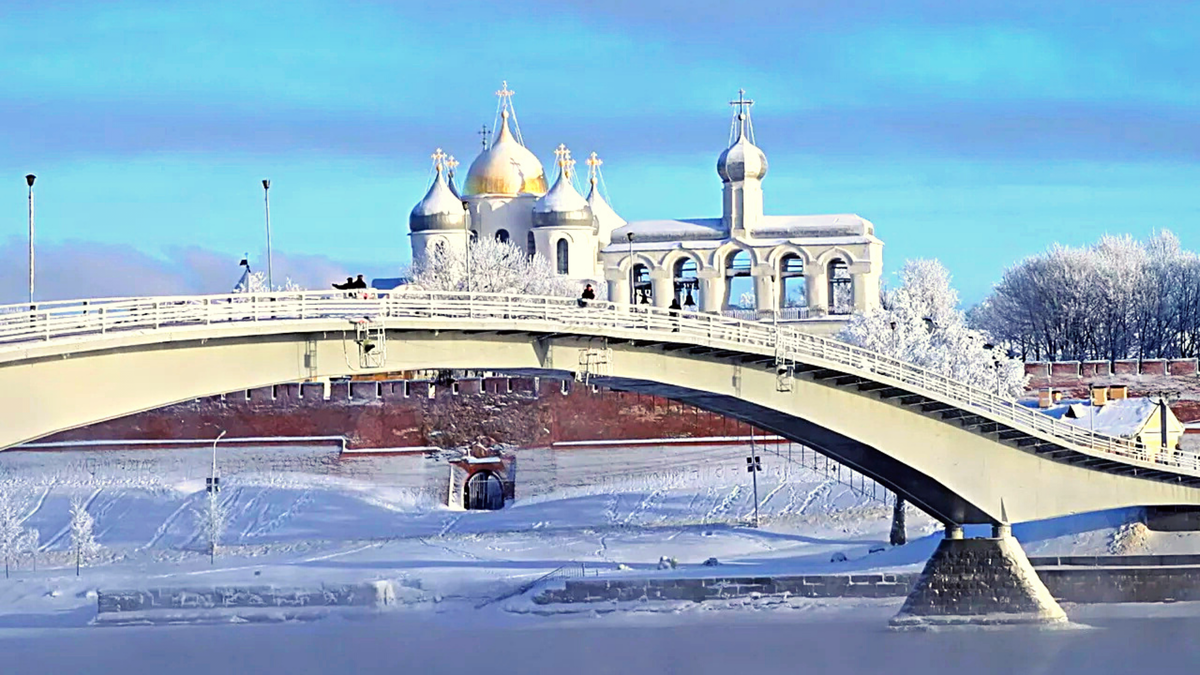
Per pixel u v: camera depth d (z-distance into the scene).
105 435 146.12
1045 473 89.56
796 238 194.12
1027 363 149.25
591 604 103.44
